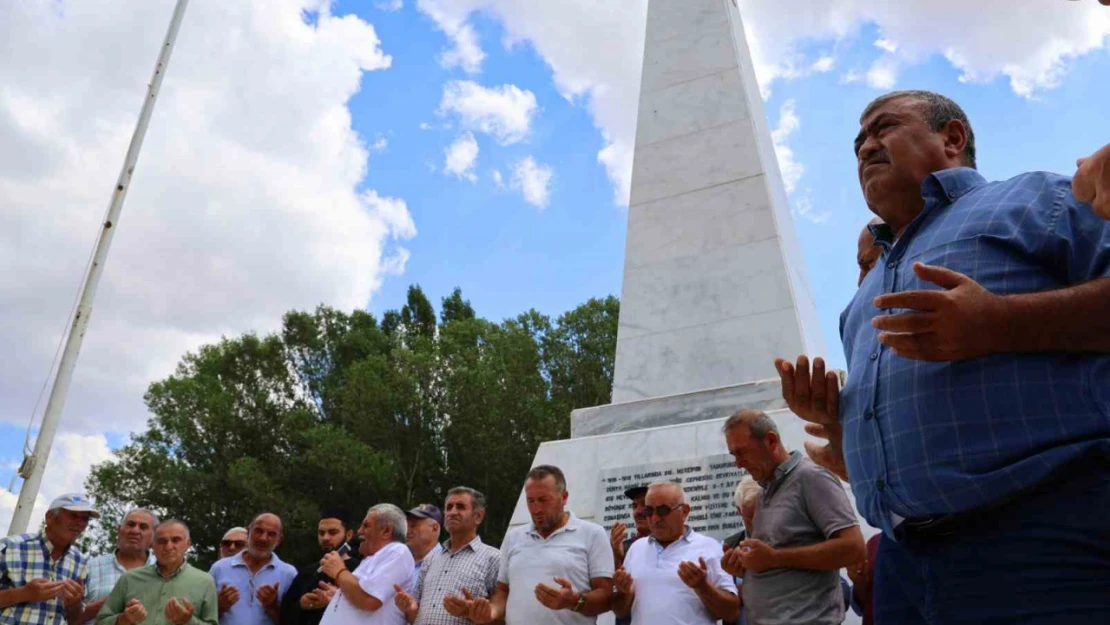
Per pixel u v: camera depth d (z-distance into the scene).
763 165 7.90
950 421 1.70
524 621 4.44
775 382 6.41
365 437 24.33
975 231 1.82
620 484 6.36
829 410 2.13
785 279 7.30
